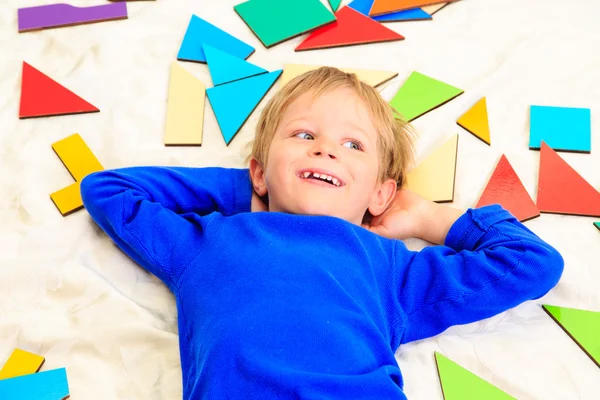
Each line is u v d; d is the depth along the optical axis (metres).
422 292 0.99
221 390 0.84
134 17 1.41
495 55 1.37
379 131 1.09
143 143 1.23
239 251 0.95
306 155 1.02
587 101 1.30
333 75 1.13
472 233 1.05
